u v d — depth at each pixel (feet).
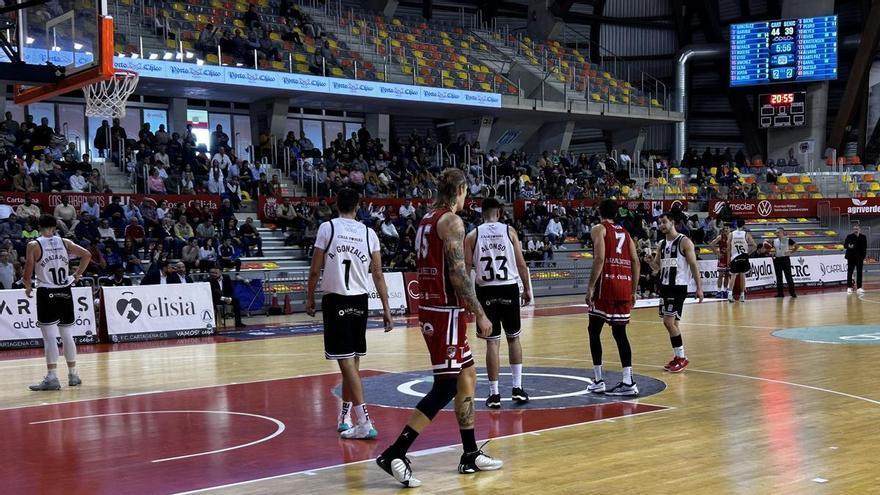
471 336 47.11
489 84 102.83
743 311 59.72
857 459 19.06
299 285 68.80
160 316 51.47
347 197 22.34
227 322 60.90
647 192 107.24
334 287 21.94
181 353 43.27
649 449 20.35
